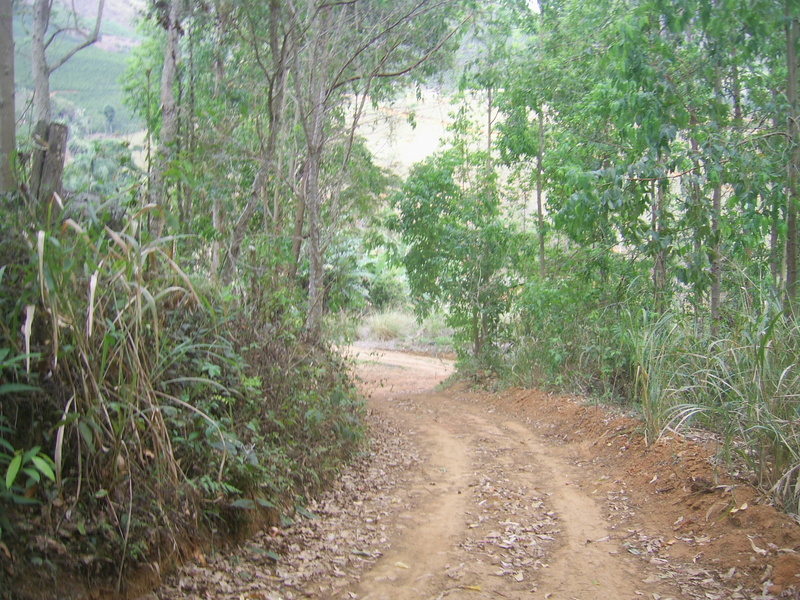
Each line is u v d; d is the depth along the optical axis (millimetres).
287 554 5629
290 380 7914
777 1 9094
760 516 5680
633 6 12133
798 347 6508
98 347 4695
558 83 14547
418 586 5180
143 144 8609
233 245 9625
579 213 10125
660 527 6375
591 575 5379
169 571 4727
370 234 16984
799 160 9320
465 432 11836
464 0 13859
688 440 7832
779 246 10336
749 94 11430
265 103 12797
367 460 9289
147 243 5250
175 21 9977
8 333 4219
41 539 4004
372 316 31625
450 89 18750
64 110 16391
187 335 6203
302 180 13008
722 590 4992
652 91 9617
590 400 11852
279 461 6621
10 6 7023
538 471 8875
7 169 5977
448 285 18391
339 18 13391
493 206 17922
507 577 5367
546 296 13828
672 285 11320
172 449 5188
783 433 6062
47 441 4438
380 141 18406
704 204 10102
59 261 4293
